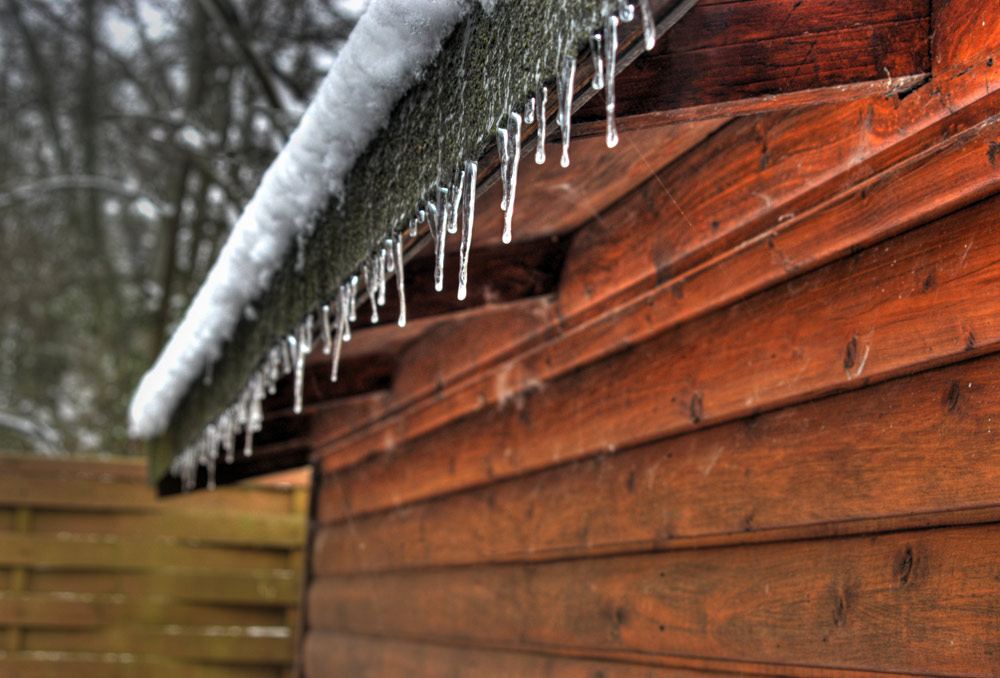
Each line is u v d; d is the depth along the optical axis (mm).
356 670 2795
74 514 3977
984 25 1081
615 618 1644
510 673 1943
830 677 1272
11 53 8062
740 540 1428
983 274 1120
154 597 4000
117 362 8414
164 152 7562
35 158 8602
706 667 1466
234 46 6609
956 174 1136
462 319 2123
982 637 1100
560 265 1787
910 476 1183
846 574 1256
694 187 1470
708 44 1100
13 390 8922
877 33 1120
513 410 2000
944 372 1166
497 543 2023
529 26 988
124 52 8023
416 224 1185
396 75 1189
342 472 3188
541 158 975
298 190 1411
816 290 1321
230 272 1679
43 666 3822
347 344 2195
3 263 8609
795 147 1308
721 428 1475
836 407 1290
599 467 1731
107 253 8992
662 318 1570
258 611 4129
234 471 3467
